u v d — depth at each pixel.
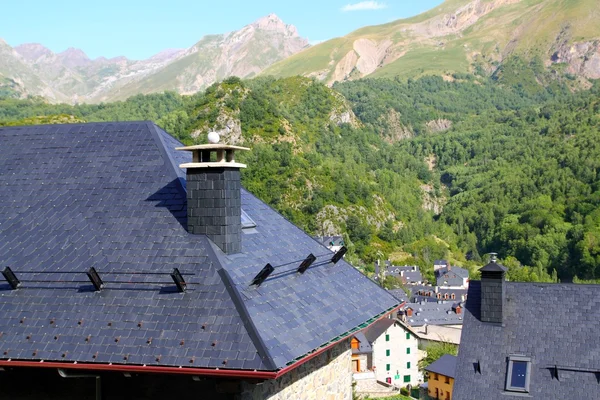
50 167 15.97
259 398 12.41
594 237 158.50
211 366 10.85
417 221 187.25
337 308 14.89
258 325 11.73
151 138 16.17
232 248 13.60
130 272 12.88
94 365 11.36
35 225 14.50
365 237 158.88
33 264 13.53
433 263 163.38
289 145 171.50
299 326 12.79
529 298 29.89
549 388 26.38
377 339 76.25
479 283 31.11
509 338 28.47
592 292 29.41
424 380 74.88
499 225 195.50
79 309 12.37
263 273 12.87
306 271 15.62
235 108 178.00
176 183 14.82
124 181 15.18
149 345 11.41
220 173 13.45
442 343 82.19
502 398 26.50
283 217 18.28
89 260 13.34
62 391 12.80
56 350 11.70
